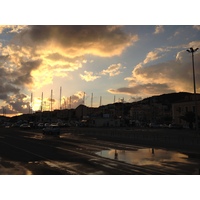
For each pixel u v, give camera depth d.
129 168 13.96
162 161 16.52
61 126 88.06
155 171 13.08
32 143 31.70
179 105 91.56
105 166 14.66
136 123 108.56
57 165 15.07
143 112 152.62
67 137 43.56
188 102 87.88
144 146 27.44
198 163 15.66
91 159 17.56
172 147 25.62
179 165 14.93
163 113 153.62
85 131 52.34
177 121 91.56
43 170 13.42
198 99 83.88
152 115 150.38
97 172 12.83
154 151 22.53
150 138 34.56
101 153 21.17
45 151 22.84
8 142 33.25
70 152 22.00
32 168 14.03
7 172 12.84
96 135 45.62
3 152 22.12
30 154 20.62
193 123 73.00
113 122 103.25
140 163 15.70
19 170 13.41
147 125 97.12
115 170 13.39
